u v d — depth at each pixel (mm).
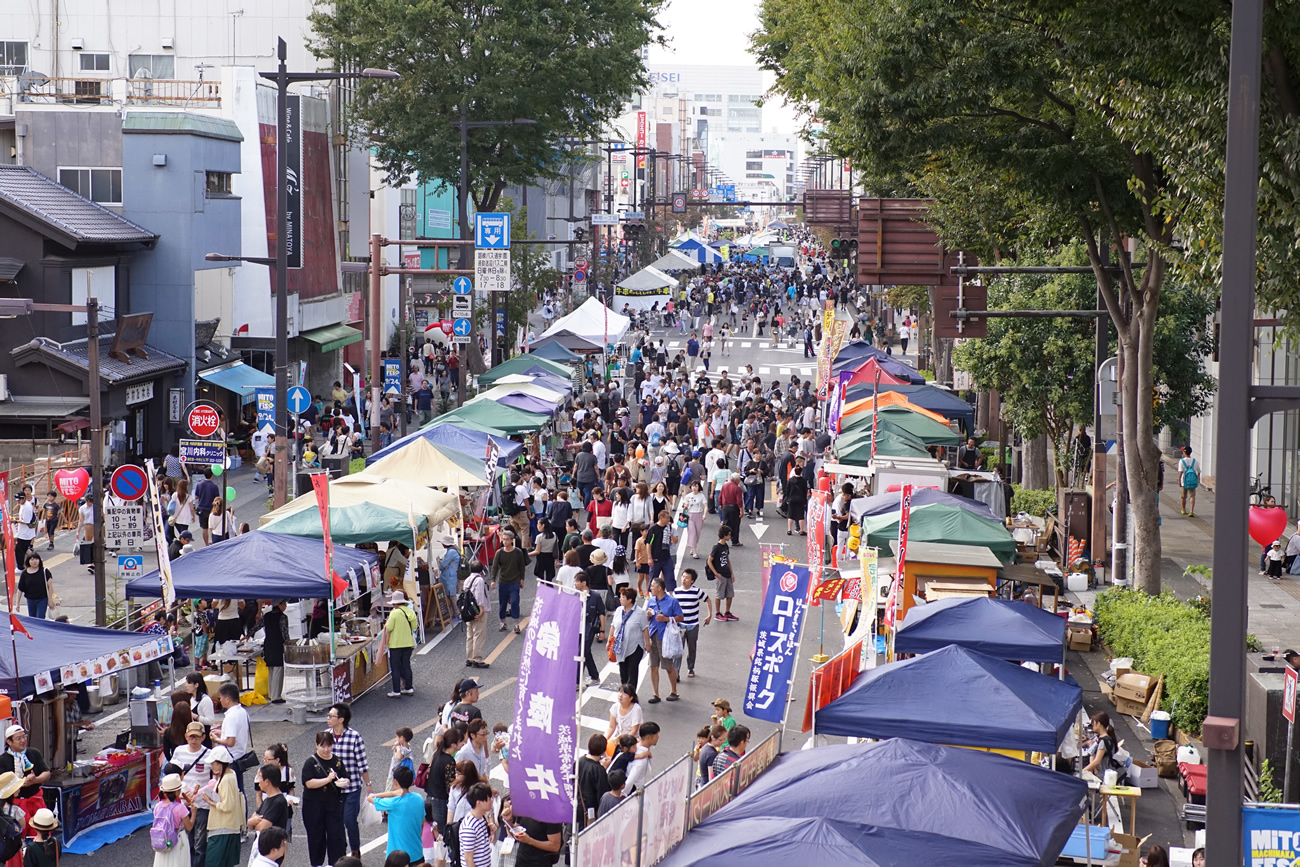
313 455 41844
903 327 84312
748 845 10289
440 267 47219
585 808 15297
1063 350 33344
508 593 27656
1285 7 13930
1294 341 17047
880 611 24250
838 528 34844
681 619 23188
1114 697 22234
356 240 68312
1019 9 20094
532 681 12680
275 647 22109
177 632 24328
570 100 63594
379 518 26047
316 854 15695
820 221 82625
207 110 54250
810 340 80125
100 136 48344
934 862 10211
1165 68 15891
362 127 66000
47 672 17328
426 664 25281
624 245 126500
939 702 14602
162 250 48531
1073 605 27641
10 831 14656
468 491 33812
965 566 22891
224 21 69875
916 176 29875
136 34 70062
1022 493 38375
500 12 61250
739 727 16672
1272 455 39469
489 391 43312
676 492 39844
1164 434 51656
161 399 47719
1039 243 28812
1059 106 23234
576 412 49312
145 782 18219
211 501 34656
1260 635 25953
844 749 12031
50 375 41938
